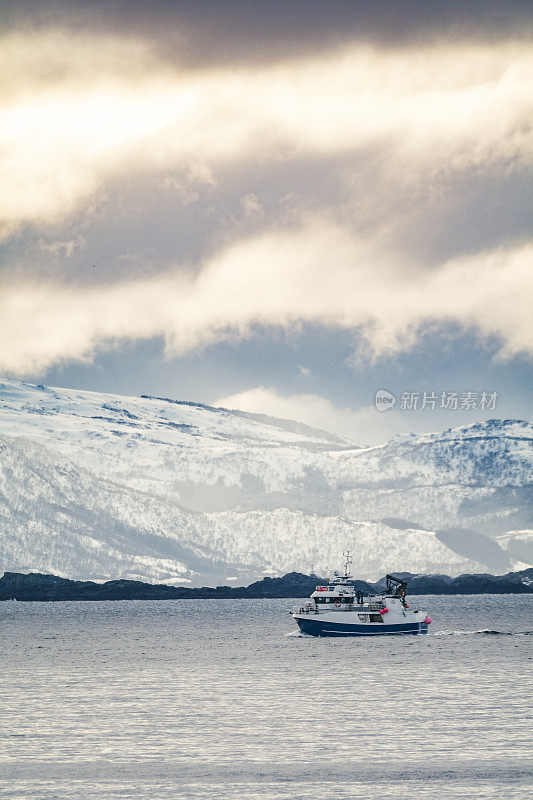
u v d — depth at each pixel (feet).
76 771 452.35
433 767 453.99
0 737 527.40
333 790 418.72
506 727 540.52
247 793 415.23
